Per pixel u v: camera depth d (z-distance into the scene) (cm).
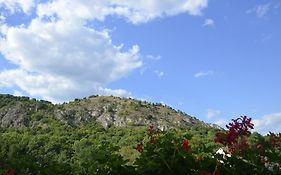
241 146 590
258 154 587
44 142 12238
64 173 613
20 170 618
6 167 621
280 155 587
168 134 609
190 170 584
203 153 597
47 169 617
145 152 596
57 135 17450
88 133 18025
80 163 607
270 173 579
